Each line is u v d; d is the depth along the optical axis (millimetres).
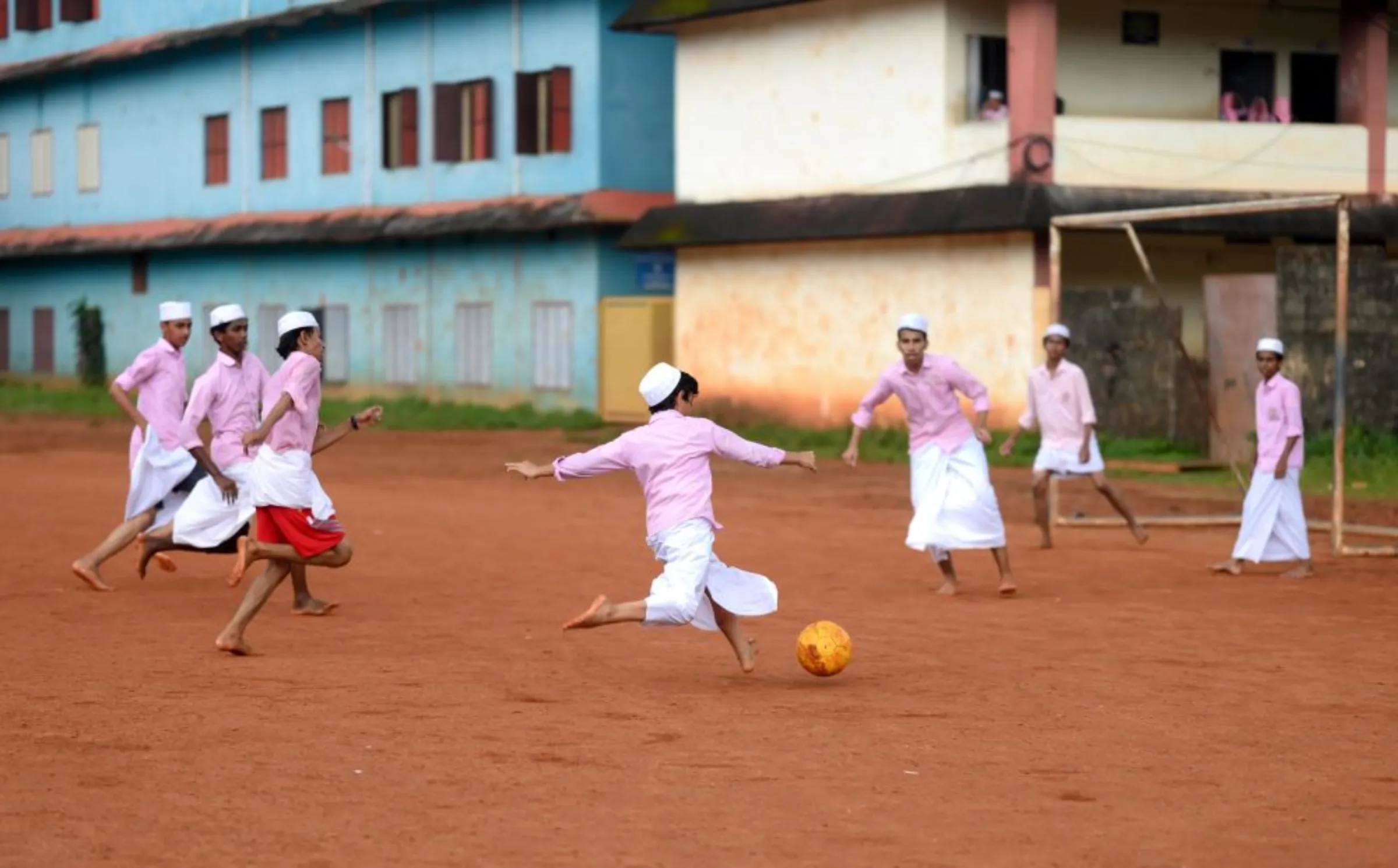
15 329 58594
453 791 7902
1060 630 12984
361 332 46062
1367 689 10562
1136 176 31094
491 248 42438
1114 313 30562
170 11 50969
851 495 25344
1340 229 17734
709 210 36000
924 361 14648
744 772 8281
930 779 8164
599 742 8945
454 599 14625
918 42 32188
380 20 44656
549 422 39469
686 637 12688
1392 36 34781
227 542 14266
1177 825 7363
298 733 9156
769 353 35281
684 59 36938
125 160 53625
